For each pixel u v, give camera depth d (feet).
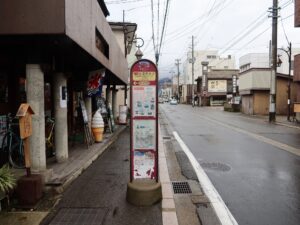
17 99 25.02
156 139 17.54
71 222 14.57
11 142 22.86
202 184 21.21
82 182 20.95
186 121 76.33
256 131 54.03
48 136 27.25
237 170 25.13
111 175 22.88
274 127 61.98
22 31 16.76
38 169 19.39
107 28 34.53
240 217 15.55
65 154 25.54
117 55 45.60
